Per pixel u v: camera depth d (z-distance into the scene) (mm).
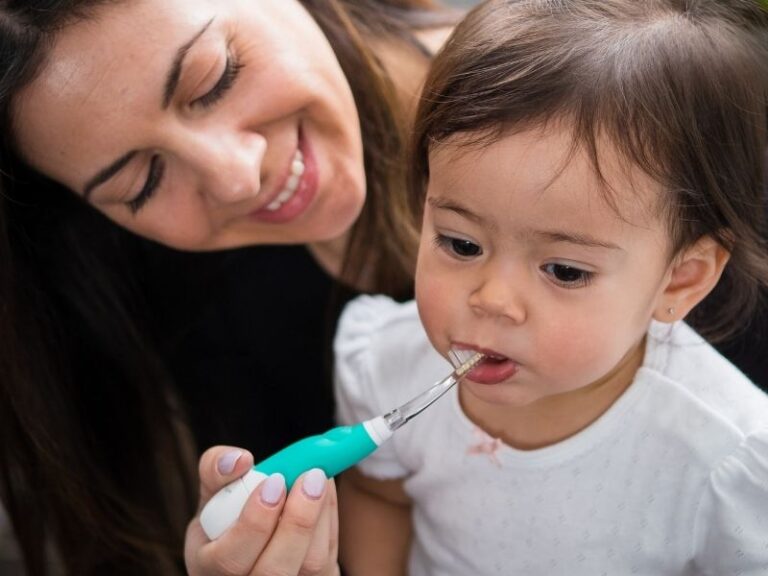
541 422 893
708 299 942
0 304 1114
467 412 938
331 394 1310
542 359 747
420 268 791
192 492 1334
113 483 1262
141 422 1290
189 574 880
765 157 816
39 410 1186
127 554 1269
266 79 970
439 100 767
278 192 1040
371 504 1083
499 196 706
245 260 1362
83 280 1260
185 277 1379
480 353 776
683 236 745
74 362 1267
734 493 817
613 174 691
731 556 826
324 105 1028
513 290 732
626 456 865
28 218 1174
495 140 706
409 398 973
